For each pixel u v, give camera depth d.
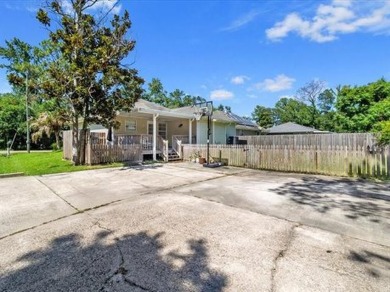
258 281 2.31
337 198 5.43
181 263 2.66
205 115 14.80
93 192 6.21
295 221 3.97
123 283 2.29
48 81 10.43
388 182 7.31
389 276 2.39
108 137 13.07
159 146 15.23
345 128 19.48
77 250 3.00
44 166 11.05
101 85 10.77
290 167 10.03
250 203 5.06
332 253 2.87
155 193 6.06
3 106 25.39
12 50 23.59
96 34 10.92
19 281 2.36
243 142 19.30
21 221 4.09
